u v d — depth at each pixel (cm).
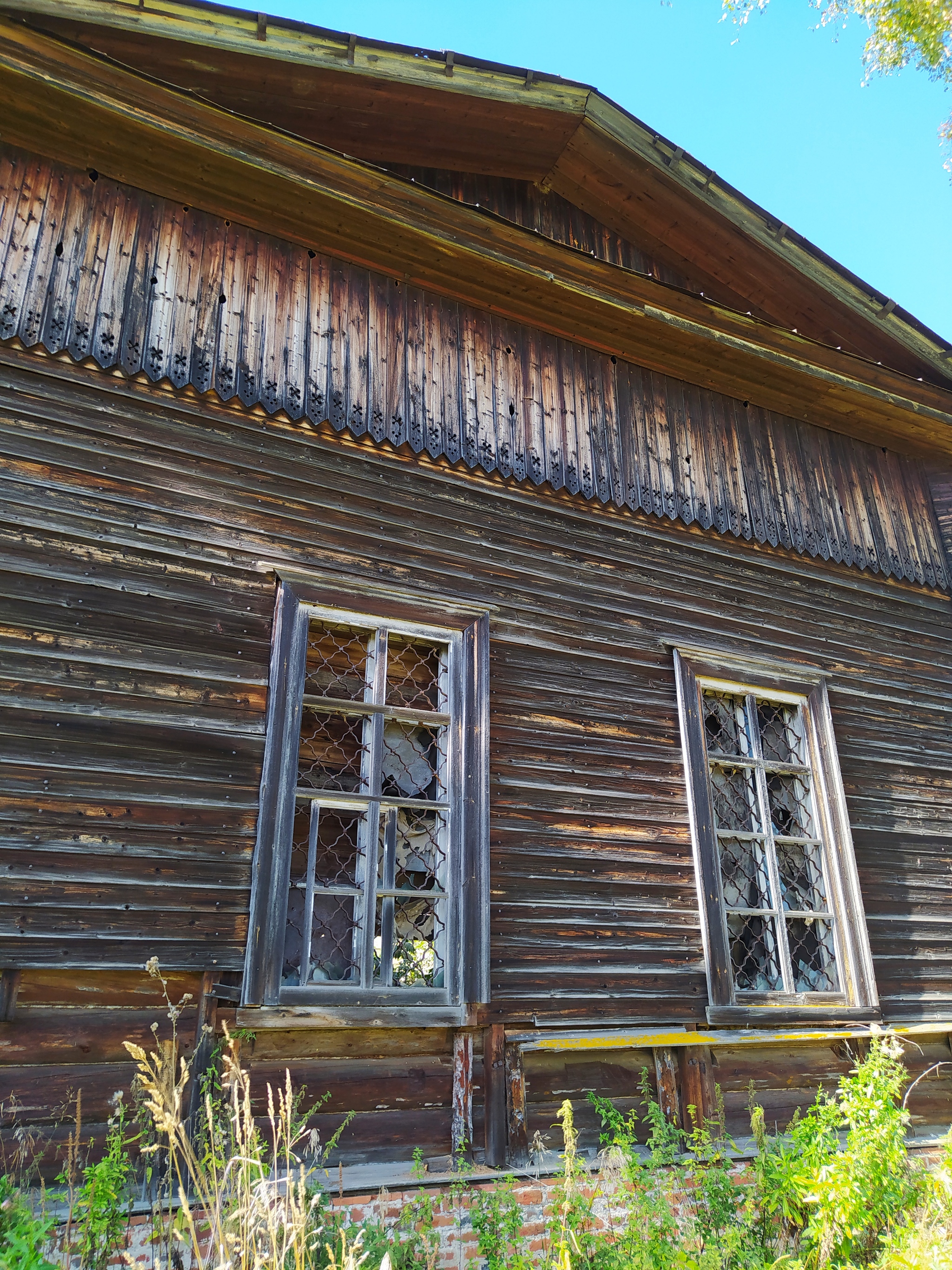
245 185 532
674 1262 378
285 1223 289
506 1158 465
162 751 447
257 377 527
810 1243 426
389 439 561
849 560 755
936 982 662
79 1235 345
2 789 407
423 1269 378
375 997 455
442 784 523
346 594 520
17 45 464
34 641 433
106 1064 402
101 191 515
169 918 425
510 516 602
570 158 673
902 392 767
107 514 468
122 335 494
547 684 578
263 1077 428
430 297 612
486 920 497
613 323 654
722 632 670
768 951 612
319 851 515
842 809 662
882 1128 448
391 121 609
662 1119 467
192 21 509
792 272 749
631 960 545
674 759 612
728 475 713
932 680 777
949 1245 399
